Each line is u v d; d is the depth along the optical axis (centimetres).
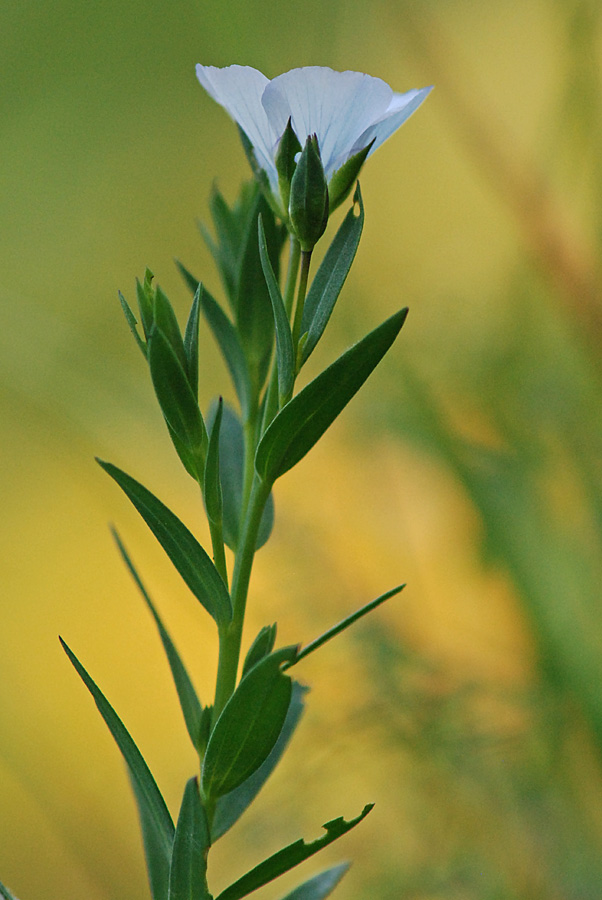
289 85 36
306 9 58
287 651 35
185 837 36
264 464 36
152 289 36
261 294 38
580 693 51
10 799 64
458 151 72
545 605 53
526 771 55
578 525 57
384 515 65
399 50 65
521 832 54
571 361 61
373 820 57
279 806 57
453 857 54
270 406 36
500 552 55
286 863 35
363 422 65
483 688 56
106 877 53
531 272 63
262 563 67
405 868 55
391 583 63
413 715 56
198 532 67
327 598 63
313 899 37
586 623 53
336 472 66
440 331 68
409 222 78
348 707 59
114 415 66
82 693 73
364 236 79
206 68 36
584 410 60
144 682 73
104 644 77
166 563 64
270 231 38
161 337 35
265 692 35
